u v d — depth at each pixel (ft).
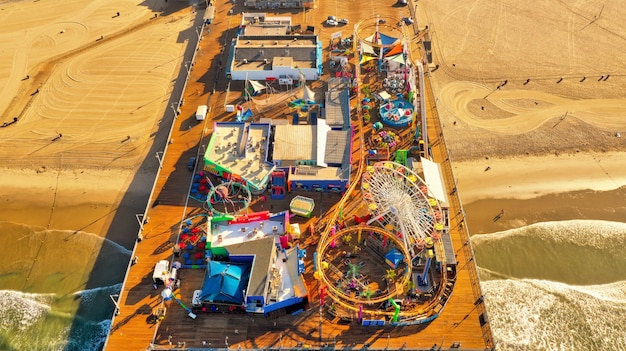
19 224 253.24
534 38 367.45
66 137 293.02
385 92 278.46
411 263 193.16
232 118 270.26
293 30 328.08
